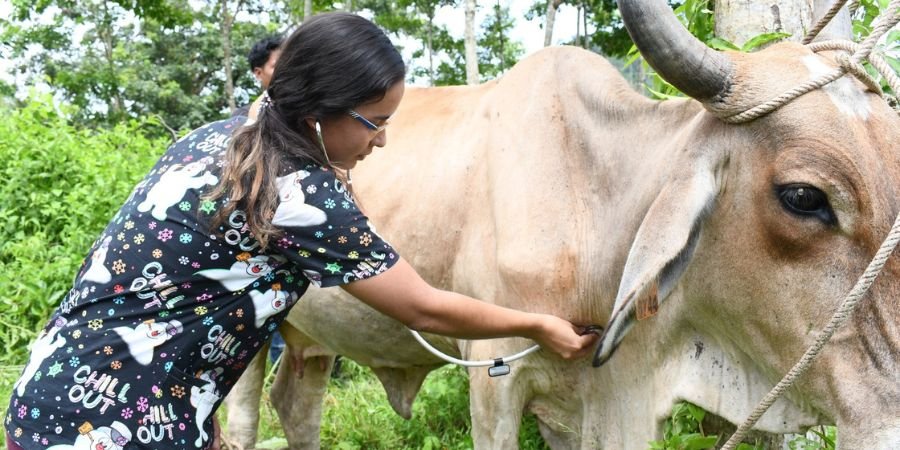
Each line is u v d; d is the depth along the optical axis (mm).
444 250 3125
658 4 2004
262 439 5082
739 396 2391
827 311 1984
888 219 1891
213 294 1935
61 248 6164
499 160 2916
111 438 1909
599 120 2746
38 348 2014
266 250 1929
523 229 2729
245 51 29500
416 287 2029
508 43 25812
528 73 3033
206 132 2080
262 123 1918
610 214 2627
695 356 2488
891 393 1898
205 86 30375
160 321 1927
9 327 5645
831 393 2008
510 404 2896
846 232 1941
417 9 25656
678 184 2184
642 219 2439
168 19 16219
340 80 1842
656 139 2523
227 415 4641
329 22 1873
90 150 7887
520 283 2711
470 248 3006
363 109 1909
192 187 1925
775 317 2107
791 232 2016
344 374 5824
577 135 2795
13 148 7488
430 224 3164
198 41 29359
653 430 2648
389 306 2020
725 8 3121
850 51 2160
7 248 6461
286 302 2010
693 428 2820
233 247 1905
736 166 2145
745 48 2816
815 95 2018
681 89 2105
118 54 27766
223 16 19453
